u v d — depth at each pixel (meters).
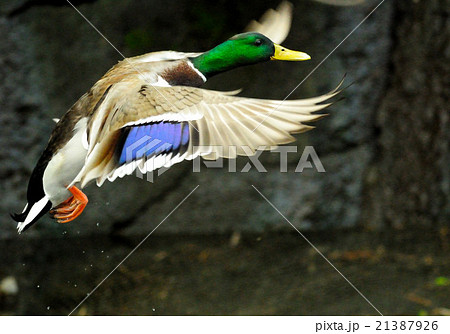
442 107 7.38
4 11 6.82
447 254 7.02
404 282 6.54
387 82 7.60
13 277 6.77
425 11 7.26
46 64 6.95
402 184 7.69
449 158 7.46
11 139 7.09
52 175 3.28
